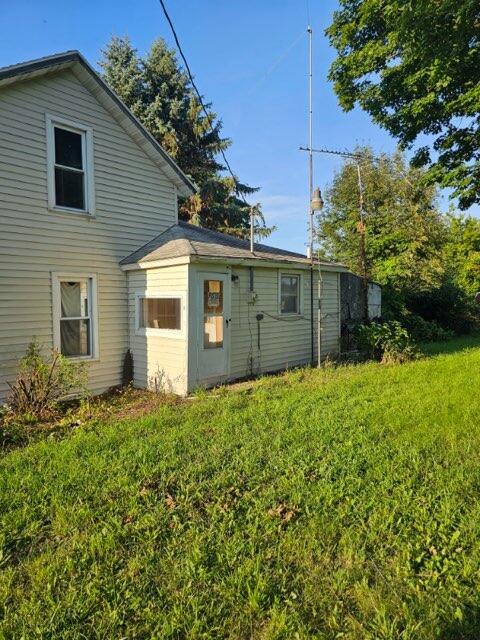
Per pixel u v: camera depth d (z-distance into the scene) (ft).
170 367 24.94
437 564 8.04
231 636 6.66
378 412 17.63
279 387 23.54
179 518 9.86
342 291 38.73
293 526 9.41
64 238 24.86
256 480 11.63
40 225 23.75
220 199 76.38
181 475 12.00
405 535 8.91
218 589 7.58
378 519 9.50
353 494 10.65
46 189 23.97
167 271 24.99
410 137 32.04
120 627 6.86
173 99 72.13
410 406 18.47
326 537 8.99
